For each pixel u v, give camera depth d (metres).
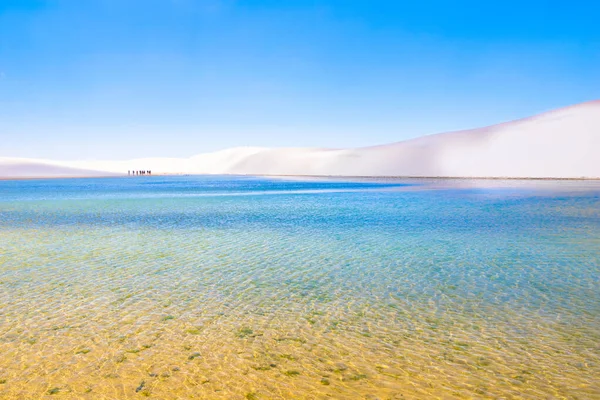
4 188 54.09
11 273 9.67
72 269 10.03
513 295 7.91
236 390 4.73
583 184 47.22
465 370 5.12
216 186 55.62
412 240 13.41
